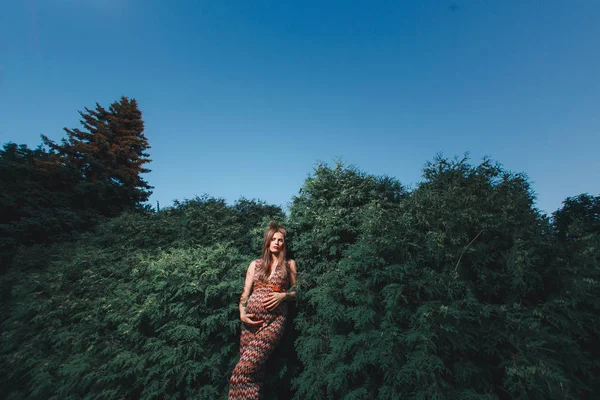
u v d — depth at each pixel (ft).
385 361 7.78
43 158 54.65
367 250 9.02
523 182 9.92
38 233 34.76
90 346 11.05
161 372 9.75
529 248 8.50
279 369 10.01
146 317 10.73
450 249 8.70
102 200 46.14
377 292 9.09
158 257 14.06
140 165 66.28
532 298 8.91
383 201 10.93
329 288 9.60
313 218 11.89
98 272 14.78
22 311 14.07
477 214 8.68
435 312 7.93
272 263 10.12
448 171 10.68
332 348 9.30
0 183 38.83
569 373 7.98
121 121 66.23
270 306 9.12
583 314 8.14
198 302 10.53
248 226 16.06
